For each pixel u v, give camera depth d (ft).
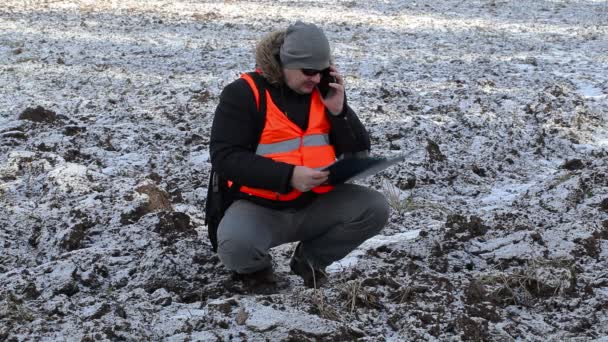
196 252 18.30
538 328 15.70
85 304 16.24
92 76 40.81
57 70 42.14
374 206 16.42
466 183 26.16
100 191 22.98
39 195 23.58
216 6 69.05
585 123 32.86
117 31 55.52
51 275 17.38
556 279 16.97
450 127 31.83
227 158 15.23
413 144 28.81
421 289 16.35
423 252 18.52
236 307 15.75
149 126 31.45
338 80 15.55
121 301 16.28
